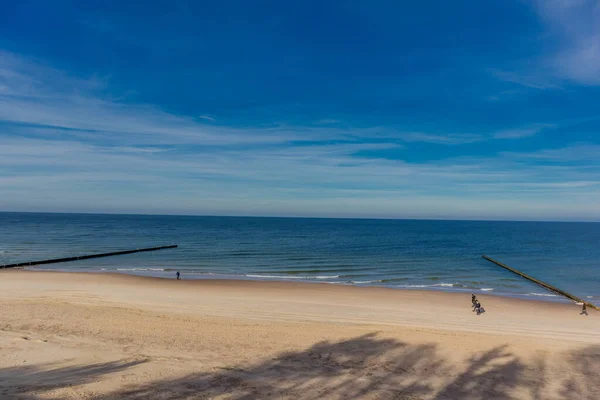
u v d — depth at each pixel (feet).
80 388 31.48
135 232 371.15
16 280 111.96
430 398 35.68
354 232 430.20
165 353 43.98
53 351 42.27
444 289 115.03
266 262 174.50
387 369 43.47
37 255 187.21
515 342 56.49
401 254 213.46
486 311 84.79
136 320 59.93
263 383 36.37
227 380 36.35
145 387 33.01
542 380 42.32
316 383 37.52
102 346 45.19
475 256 209.87
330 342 52.90
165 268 153.17
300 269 154.20
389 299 95.91
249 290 104.53
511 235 415.44
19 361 38.45
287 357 45.68
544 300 102.68
